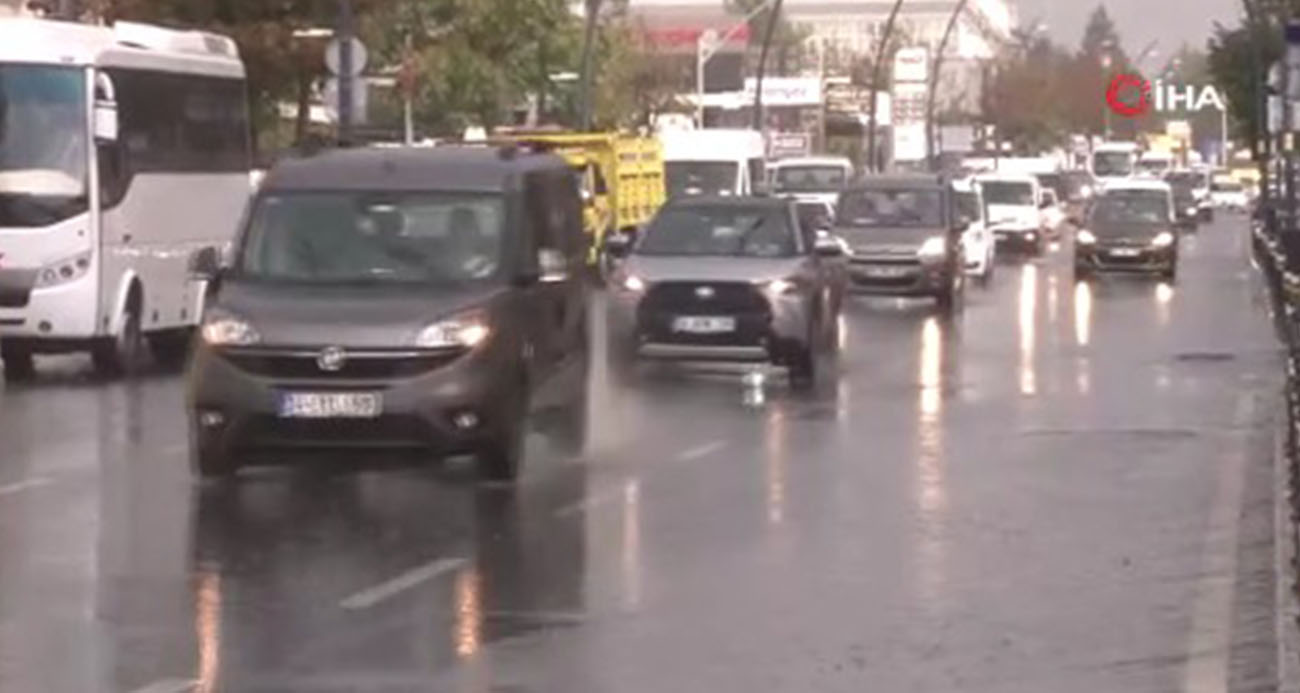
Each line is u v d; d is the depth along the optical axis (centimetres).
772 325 3897
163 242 4316
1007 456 2911
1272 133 8131
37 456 2838
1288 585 1986
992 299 6662
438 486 2547
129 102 4175
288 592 1927
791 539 2228
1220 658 1692
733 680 1608
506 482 2564
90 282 4022
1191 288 7275
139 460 2795
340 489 2519
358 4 7350
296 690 1564
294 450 2459
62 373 4184
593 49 9200
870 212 6134
